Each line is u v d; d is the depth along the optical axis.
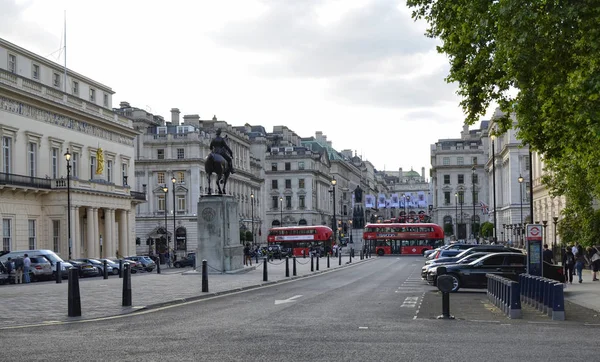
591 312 23.36
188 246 110.94
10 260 46.06
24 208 64.69
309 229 99.50
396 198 153.12
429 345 14.48
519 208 108.94
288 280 41.69
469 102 25.88
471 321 19.58
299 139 185.12
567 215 48.06
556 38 20.52
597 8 18.81
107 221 76.94
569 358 12.91
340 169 196.62
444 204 169.00
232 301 26.23
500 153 121.88
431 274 33.41
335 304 24.81
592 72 19.09
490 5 22.20
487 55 24.09
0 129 60.94
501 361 12.52
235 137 129.75
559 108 22.62
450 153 169.25
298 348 13.99
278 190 163.25
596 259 41.47
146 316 20.58
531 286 25.14
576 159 31.08
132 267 61.75
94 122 78.44
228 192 124.06
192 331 16.81
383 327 17.72
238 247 48.09
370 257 94.06
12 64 67.50
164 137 113.44
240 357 12.86
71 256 63.41
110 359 12.68
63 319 19.70
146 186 112.81
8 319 19.77
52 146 69.50
